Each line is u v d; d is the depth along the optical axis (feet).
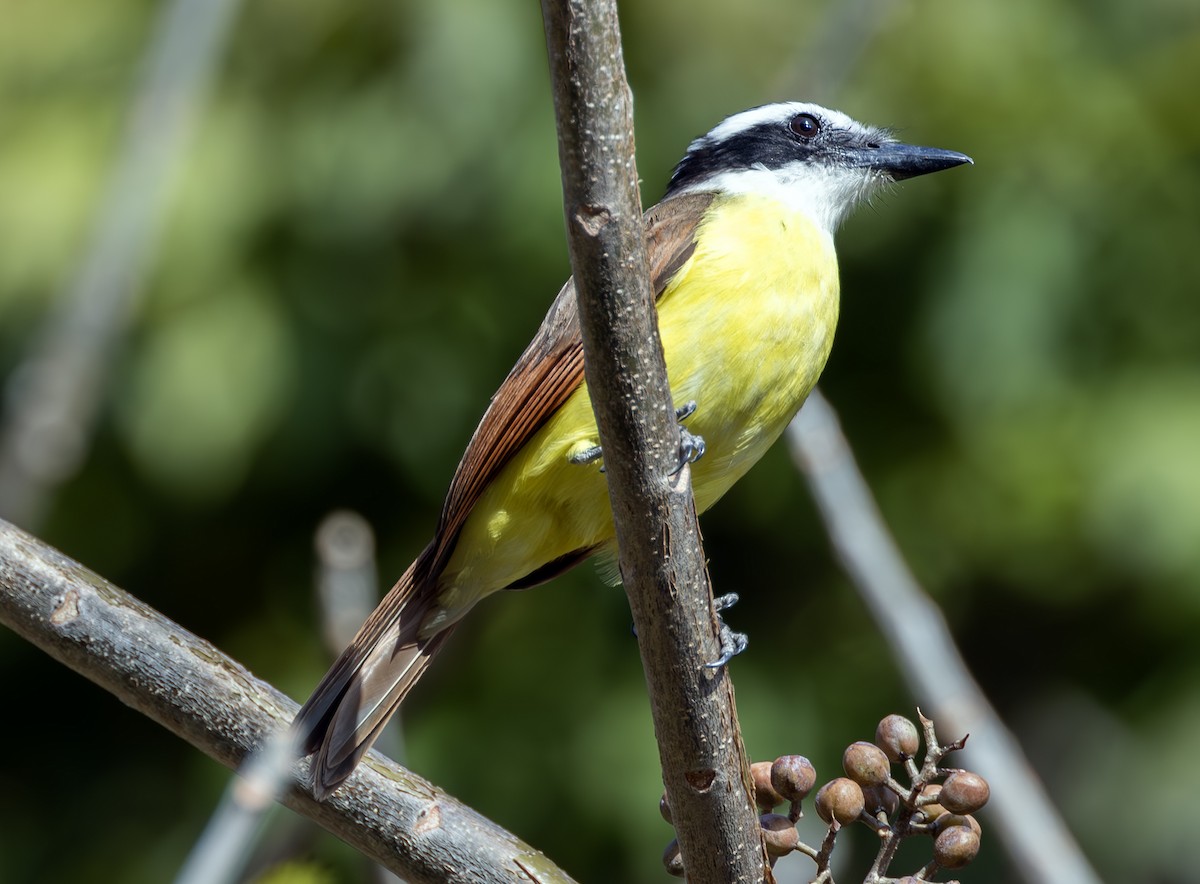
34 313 37.42
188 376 38.42
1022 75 40.55
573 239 16.10
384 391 39.81
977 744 21.80
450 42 38.34
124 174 25.55
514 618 41.19
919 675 22.29
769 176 28.89
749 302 24.02
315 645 42.34
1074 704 41.55
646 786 39.14
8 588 19.67
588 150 15.74
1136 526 38.75
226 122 38.96
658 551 17.04
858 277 40.73
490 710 40.45
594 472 23.89
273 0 39.17
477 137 38.50
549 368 23.80
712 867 17.72
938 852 16.70
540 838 39.75
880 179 28.99
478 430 24.20
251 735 19.56
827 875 17.28
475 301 39.78
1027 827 21.33
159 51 25.99
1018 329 39.47
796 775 17.48
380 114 38.81
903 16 39.52
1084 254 40.11
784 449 40.65
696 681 17.30
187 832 42.27
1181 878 38.81
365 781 19.48
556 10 15.30
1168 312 40.45
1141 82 41.14
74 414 24.71
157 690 19.67
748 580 42.57
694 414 24.04
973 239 39.83
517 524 24.23
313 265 39.22
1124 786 39.78
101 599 19.80
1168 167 40.75
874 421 41.88
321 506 41.60
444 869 19.21
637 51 38.86
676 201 26.30
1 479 24.30
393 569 40.96
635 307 16.31
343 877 25.18
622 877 39.55
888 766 17.22
